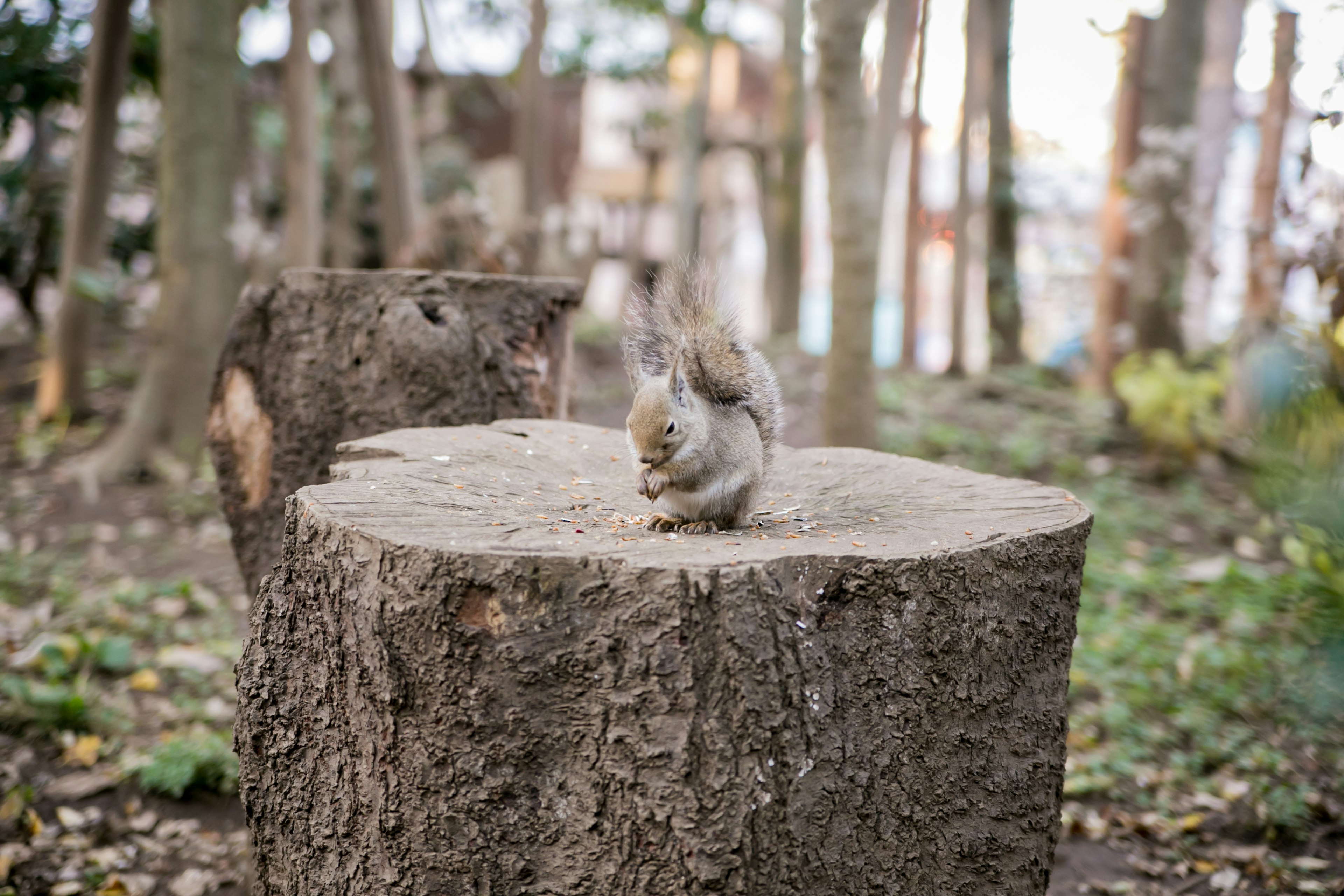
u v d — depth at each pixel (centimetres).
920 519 321
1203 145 1347
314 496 305
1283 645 604
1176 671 604
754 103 2197
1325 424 468
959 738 288
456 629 258
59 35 957
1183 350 1105
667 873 255
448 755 265
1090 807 486
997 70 1324
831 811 269
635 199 1962
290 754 295
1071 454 1042
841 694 269
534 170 1329
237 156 911
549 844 265
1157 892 418
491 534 277
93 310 992
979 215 1620
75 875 404
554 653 258
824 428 844
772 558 259
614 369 1225
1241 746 519
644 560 256
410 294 467
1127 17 1190
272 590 300
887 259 2395
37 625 599
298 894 297
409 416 455
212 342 872
